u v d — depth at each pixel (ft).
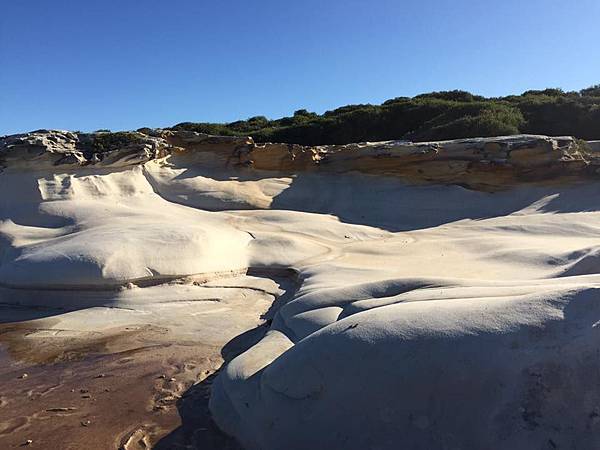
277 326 22.77
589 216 46.50
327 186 58.03
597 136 74.43
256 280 35.88
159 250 34.73
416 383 12.71
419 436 12.16
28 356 24.49
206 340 25.52
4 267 34.71
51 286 32.22
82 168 49.19
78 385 20.89
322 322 19.85
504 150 55.72
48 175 47.44
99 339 26.37
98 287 31.78
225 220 48.49
